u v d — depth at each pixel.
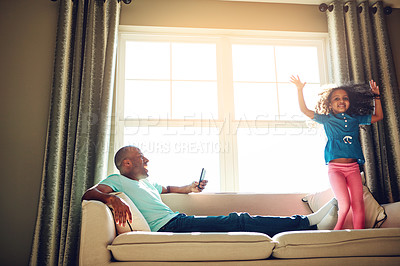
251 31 3.61
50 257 2.79
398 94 3.43
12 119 3.15
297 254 2.02
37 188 3.06
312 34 3.70
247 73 3.60
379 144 3.29
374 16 3.62
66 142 3.04
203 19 3.56
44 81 3.24
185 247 1.97
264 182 3.39
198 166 3.34
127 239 1.99
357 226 2.56
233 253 1.98
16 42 3.28
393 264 2.04
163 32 3.54
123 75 3.43
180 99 3.46
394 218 2.54
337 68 3.44
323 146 3.49
